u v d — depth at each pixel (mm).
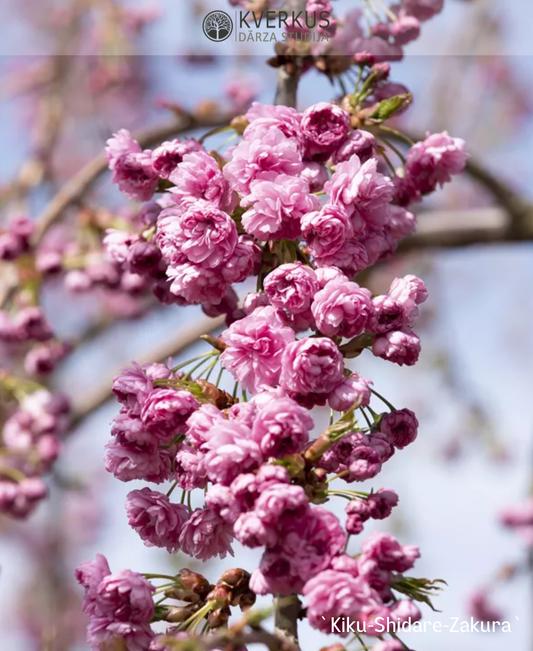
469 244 2092
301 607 950
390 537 917
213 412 949
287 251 991
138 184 1051
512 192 2027
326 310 949
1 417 1902
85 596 981
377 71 1080
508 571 2016
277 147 976
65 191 1771
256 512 898
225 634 903
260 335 954
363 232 986
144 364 1021
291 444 919
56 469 2020
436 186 1081
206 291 981
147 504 989
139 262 1062
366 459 953
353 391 952
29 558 2883
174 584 988
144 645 959
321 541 908
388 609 911
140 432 967
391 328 970
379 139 1085
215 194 979
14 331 1752
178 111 1446
